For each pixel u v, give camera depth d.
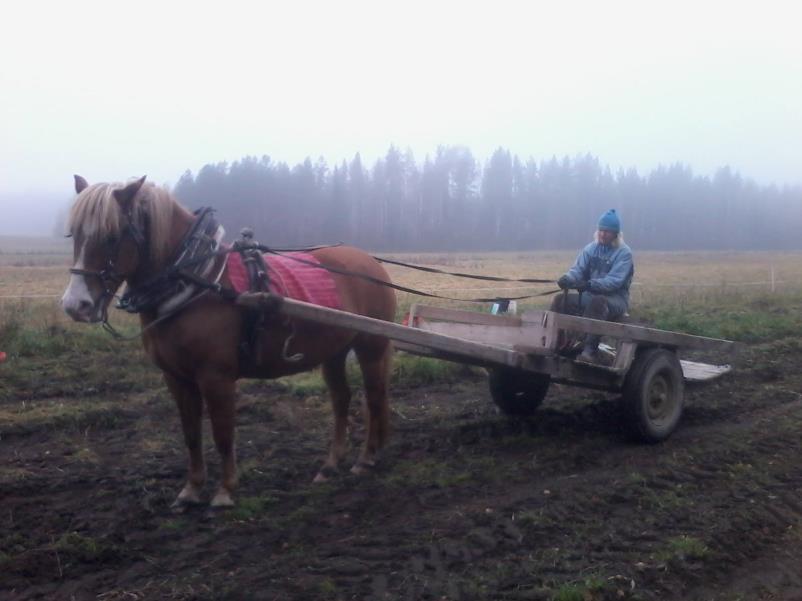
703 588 4.42
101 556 4.59
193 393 5.43
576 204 90.19
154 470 6.14
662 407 7.11
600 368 6.69
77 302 4.79
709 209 102.50
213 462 6.36
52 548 4.61
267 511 5.38
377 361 6.38
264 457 6.57
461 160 81.50
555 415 7.89
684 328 13.26
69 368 9.66
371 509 5.41
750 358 10.98
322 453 6.73
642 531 5.00
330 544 4.81
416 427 7.56
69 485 5.80
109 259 4.92
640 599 4.15
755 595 4.39
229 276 5.31
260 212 57.66
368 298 6.29
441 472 6.14
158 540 4.88
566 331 7.14
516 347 6.24
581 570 4.43
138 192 5.06
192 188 56.84
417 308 7.07
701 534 4.96
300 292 5.64
